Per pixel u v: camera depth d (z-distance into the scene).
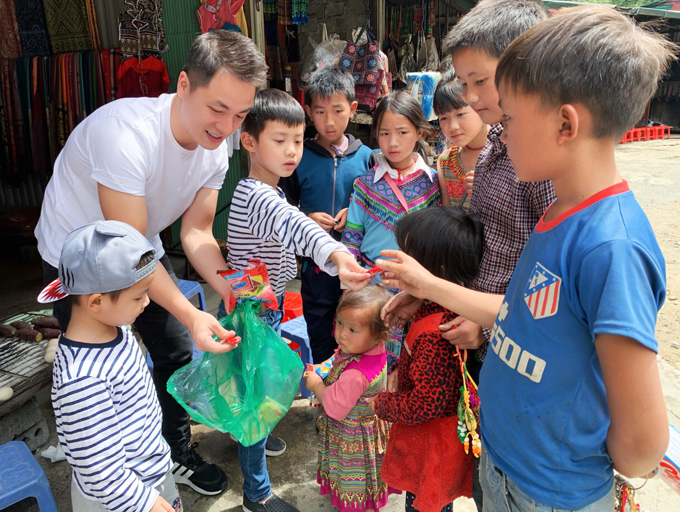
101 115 1.63
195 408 1.60
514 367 1.06
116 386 1.32
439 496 1.53
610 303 0.84
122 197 1.58
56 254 1.80
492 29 1.40
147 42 4.14
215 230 4.79
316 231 1.51
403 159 2.39
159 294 1.57
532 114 0.92
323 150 2.58
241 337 1.66
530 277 1.02
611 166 0.94
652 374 0.86
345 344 1.72
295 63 5.84
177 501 1.62
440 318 1.48
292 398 1.67
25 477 1.67
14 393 2.20
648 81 0.87
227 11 3.92
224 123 1.55
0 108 4.71
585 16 0.90
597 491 1.04
